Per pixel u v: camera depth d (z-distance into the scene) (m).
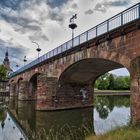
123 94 104.19
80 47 29.75
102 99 70.31
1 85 109.31
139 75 17.19
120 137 12.36
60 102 39.25
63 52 35.06
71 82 41.75
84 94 44.47
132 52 19.72
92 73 40.22
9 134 21.53
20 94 62.97
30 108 45.03
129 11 20.81
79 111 38.56
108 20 23.94
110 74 134.25
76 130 22.95
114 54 22.55
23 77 68.75
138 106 16.86
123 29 20.78
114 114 35.41
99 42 25.39
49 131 22.77
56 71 38.72
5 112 39.34
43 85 37.47
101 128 23.31
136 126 14.97
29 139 19.59
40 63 46.94
